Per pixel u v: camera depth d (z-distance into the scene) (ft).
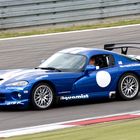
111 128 53.78
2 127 60.70
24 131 57.11
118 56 80.02
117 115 66.28
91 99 77.36
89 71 76.84
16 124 62.39
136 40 131.13
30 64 111.24
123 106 74.23
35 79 72.59
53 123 62.23
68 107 74.69
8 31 144.56
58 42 131.64
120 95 79.00
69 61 78.07
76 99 76.02
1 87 73.26
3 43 132.16
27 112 71.05
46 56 117.70
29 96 72.02
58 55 80.94
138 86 80.53
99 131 52.06
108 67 78.69
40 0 147.02
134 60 81.20
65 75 75.10
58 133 53.06
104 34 139.54
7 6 143.74
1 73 77.77
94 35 138.62
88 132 51.75
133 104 75.66
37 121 64.03
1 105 72.90
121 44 89.15
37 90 72.59
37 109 72.79
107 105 75.56
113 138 47.47
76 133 51.62
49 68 77.92
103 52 79.36
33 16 146.92
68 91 75.20
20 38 137.80
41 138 49.88
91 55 78.18
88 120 63.00
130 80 79.87
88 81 76.48
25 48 126.11
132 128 53.01
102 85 77.66
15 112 71.20
